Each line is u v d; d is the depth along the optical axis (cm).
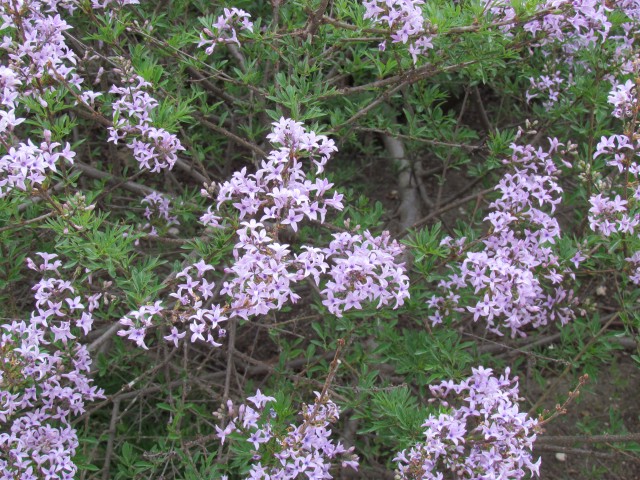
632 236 374
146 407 471
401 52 385
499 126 630
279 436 315
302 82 390
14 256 387
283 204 315
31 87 369
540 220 389
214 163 537
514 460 320
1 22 364
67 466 331
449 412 332
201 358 498
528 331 524
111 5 404
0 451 328
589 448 491
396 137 466
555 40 439
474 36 380
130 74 370
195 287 332
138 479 380
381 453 468
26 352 323
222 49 539
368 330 399
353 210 445
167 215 436
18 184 315
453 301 388
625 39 443
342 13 395
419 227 539
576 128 456
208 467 347
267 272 301
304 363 467
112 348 455
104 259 336
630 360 534
